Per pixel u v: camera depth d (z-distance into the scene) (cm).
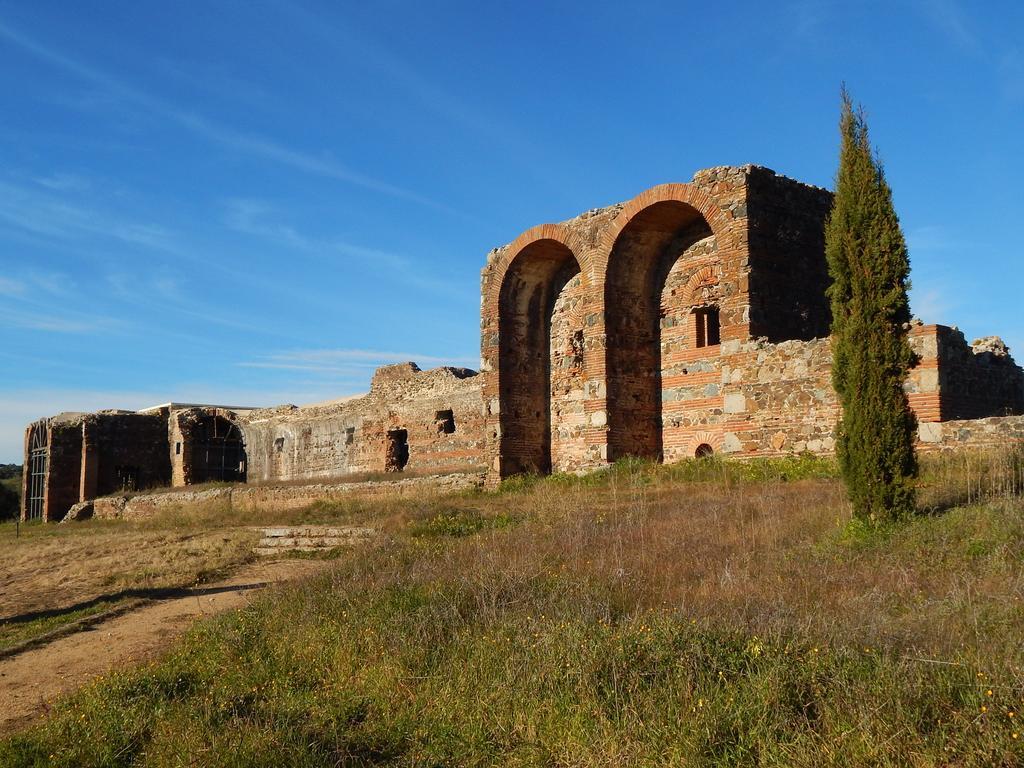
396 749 793
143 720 890
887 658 777
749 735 700
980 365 2025
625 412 2652
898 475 1370
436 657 990
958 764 631
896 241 1423
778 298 2358
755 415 2241
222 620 1288
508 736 793
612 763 710
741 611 985
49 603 1711
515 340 3073
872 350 1403
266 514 2969
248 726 833
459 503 2477
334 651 1060
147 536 2588
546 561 1385
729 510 1644
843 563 1203
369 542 1917
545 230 2892
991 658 769
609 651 888
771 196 2394
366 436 4431
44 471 5091
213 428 5453
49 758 822
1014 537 1166
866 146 1470
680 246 2694
